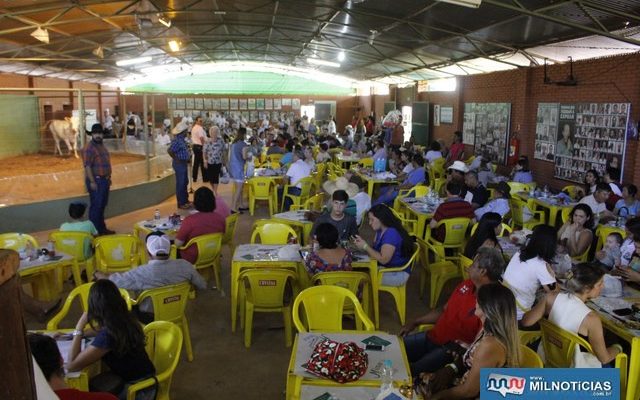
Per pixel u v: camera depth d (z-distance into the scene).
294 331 4.69
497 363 2.52
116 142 14.64
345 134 19.58
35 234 8.21
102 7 10.98
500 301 2.55
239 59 23.30
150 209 10.09
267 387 3.82
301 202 9.05
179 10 11.90
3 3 9.42
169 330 3.06
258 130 21.16
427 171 12.17
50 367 2.27
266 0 10.95
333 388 2.49
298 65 23.44
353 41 14.11
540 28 8.54
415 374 3.18
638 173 8.12
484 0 7.29
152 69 22.56
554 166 10.49
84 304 3.71
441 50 12.40
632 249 4.72
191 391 3.75
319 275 4.01
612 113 8.77
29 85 17.17
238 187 9.66
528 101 11.46
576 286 3.17
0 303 0.68
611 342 3.80
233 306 4.69
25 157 14.14
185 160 9.80
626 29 7.52
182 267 3.98
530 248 3.78
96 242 5.31
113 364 2.83
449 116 15.83
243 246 5.08
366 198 7.10
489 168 10.88
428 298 5.58
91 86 22.06
